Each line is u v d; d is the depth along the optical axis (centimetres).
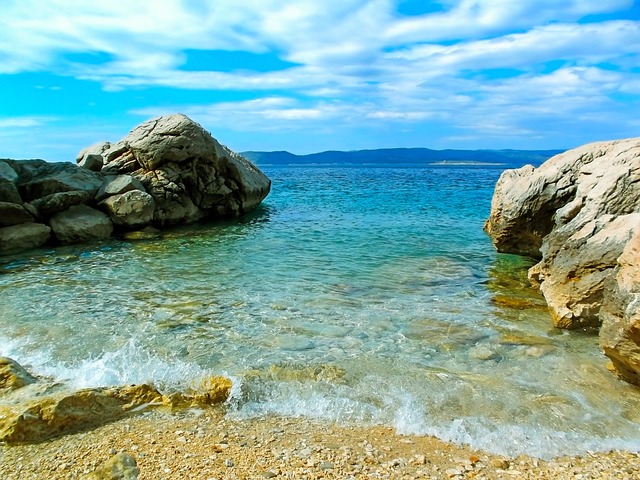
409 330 1044
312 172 11969
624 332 714
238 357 904
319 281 1447
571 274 1073
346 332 1033
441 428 675
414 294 1317
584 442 643
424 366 866
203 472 561
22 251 1920
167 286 1393
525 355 910
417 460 599
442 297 1291
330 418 705
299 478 554
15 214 2008
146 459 588
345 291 1341
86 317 1121
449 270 1595
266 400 754
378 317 1127
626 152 1269
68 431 654
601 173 1258
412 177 8662
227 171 3031
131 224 2338
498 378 817
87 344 962
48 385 756
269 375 830
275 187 5825
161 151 2673
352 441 643
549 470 583
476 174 10194
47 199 2142
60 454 598
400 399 751
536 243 1709
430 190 5228
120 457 572
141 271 1577
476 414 708
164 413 711
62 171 2398
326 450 617
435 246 2027
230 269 1603
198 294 1312
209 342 977
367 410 723
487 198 4212
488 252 1898
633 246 757
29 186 2230
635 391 770
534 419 694
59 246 2036
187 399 746
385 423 691
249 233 2384
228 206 3030
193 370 847
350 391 776
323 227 2578
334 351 932
